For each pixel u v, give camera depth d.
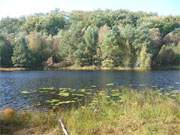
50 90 31.91
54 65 88.06
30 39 89.44
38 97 26.42
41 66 87.75
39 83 42.03
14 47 87.06
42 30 126.50
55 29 128.62
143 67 80.19
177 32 97.62
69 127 11.11
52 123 11.88
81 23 111.19
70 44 89.88
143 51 81.00
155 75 57.53
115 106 13.76
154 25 106.50
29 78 52.31
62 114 13.16
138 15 122.25
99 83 40.66
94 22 115.12
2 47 86.88
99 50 86.69
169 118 11.36
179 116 11.68
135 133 10.14
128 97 15.48
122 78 50.31
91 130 10.65
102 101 15.35
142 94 16.22
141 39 82.94
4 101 24.95
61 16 132.00
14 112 12.72
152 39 87.19
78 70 79.38
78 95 24.44
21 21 136.50
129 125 10.97
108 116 12.16
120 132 10.39
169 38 92.94
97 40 88.25
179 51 86.50
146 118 11.56
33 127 11.62
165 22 107.56
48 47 90.56
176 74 60.47
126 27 86.06
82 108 13.80
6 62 87.19
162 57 84.88
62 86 36.97
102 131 10.59
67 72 70.56
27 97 26.81
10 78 52.75
